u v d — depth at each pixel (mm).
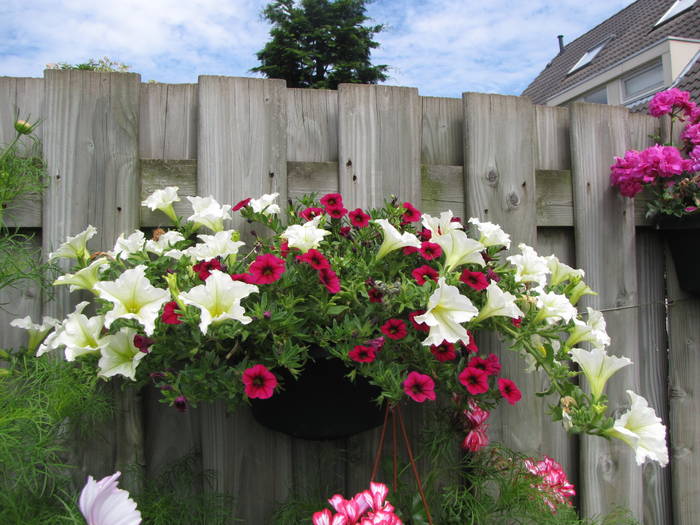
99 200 1352
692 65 6461
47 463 1092
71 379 1188
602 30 13500
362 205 1493
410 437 1533
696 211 1618
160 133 1432
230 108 1430
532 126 1653
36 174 1304
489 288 1194
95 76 1365
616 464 1702
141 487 1348
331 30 17344
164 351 1075
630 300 1729
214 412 1425
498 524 1524
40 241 1348
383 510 1007
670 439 1772
